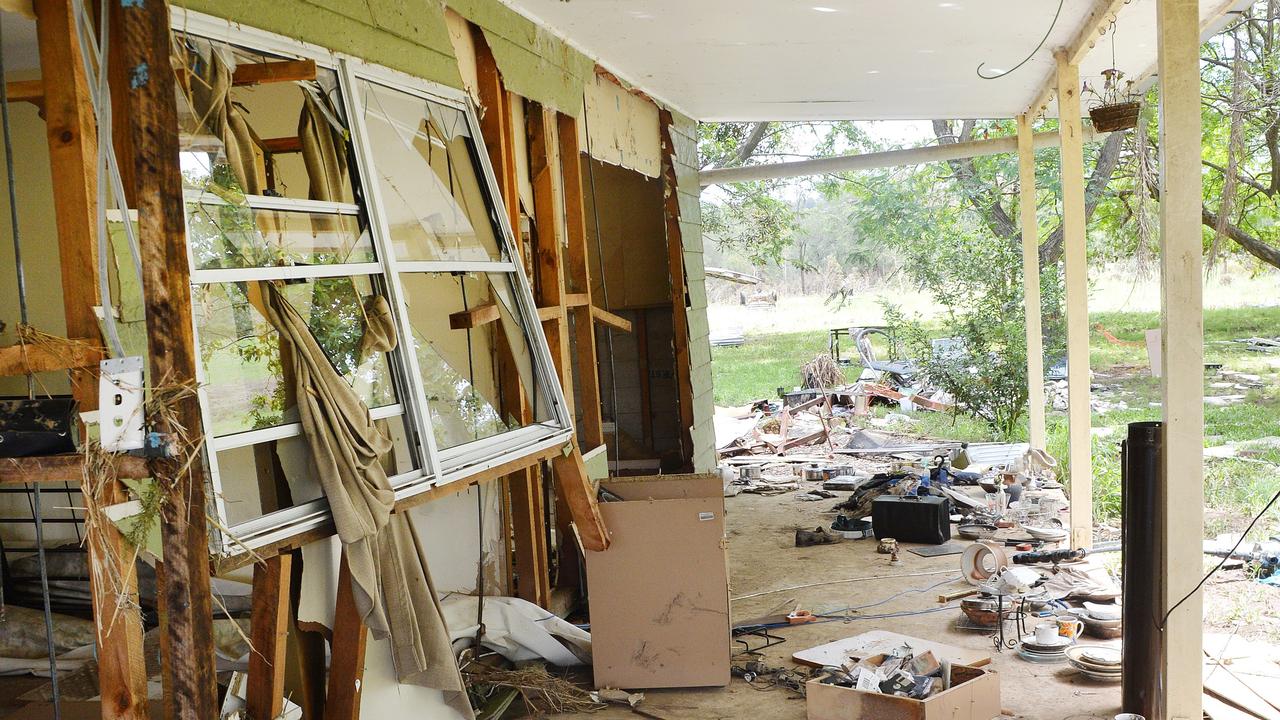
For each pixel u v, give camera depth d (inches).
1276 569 249.1
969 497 342.3
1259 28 493.4
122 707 96.1
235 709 125.1
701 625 189.0
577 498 188.2
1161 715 164.6
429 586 150.6
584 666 201.2
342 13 154.2
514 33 220.4
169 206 89.5
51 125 98.5
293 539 121.2
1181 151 154.1
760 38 260.2
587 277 253.4
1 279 208.7
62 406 100.2
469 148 191.8
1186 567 157.9
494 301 184.2
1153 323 710.5
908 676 166.2
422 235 164.6
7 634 179.5
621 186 398.9
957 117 403.2
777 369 783.1
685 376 362.6
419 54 177.5
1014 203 647.8
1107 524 323.0
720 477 201.2
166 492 90.6
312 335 133.3
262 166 144.9
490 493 222.7
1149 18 249.8
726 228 831.7
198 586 91.5
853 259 1009.5
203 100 124.3
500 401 192.7
